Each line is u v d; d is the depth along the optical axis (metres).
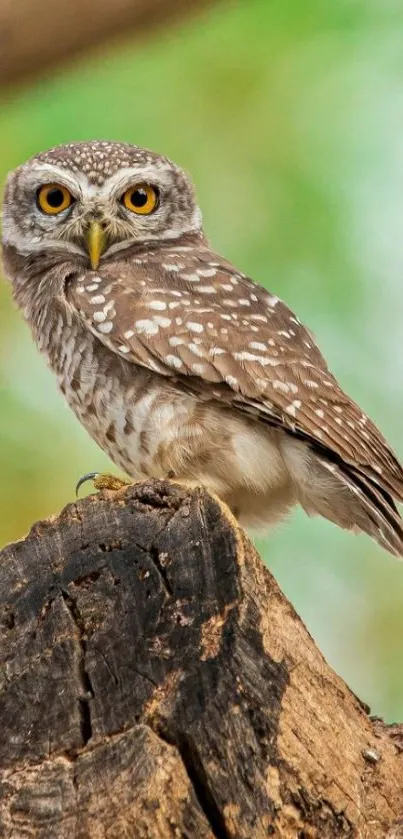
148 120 12.91
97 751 6.68
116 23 9.02
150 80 12.97
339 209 12.79
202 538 7.04
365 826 7.15
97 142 12.06
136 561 7.08
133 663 6.86
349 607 13.02
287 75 12.95
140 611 6.97
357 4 12.72
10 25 8.84
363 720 7.51
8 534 12.88
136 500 7.22
